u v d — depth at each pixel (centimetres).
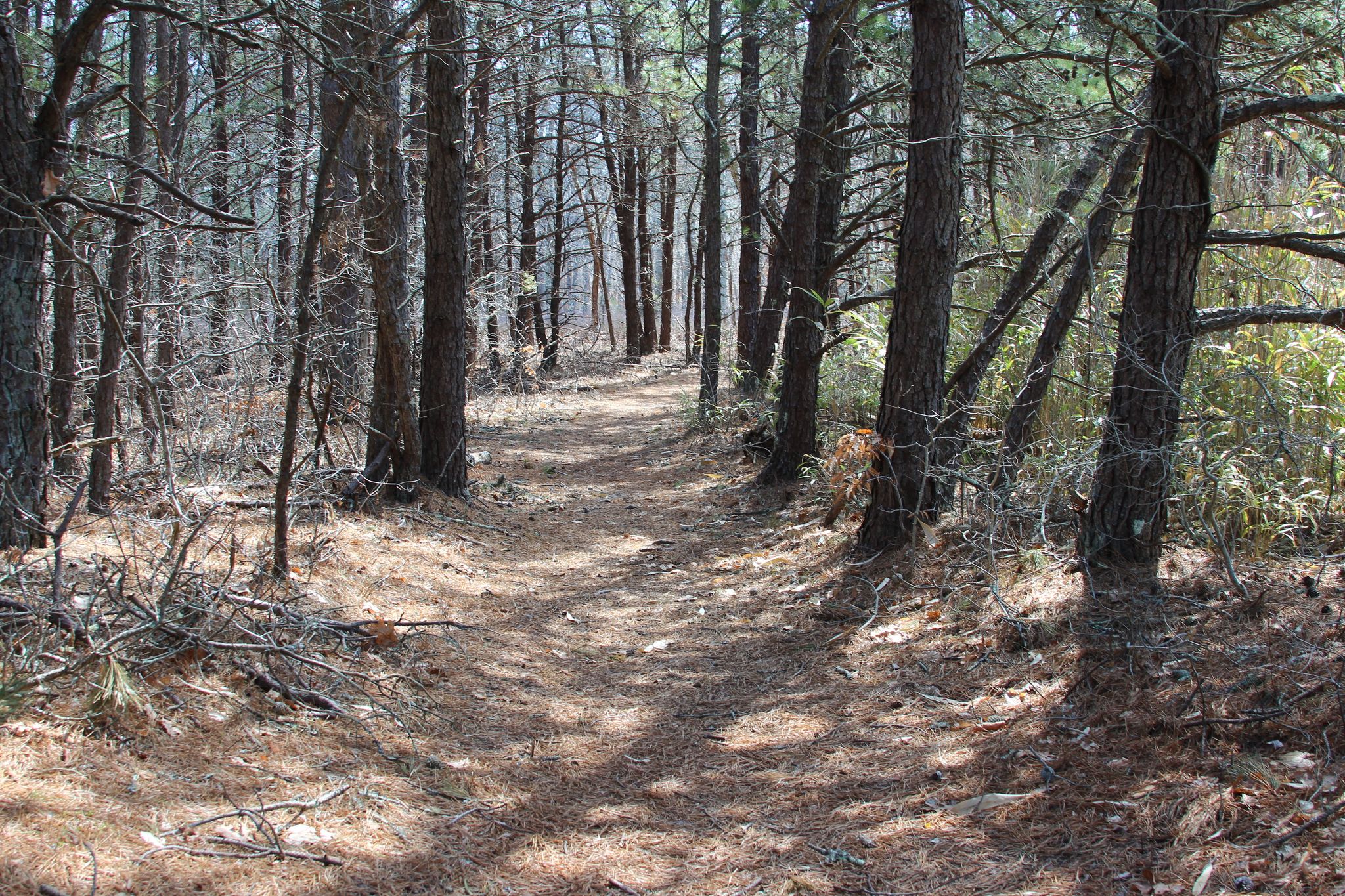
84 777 267
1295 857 245
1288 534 450
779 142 1341
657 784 355
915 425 581
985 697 396
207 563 489
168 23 999
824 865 289
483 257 1998
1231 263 562
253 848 262
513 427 1597
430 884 271
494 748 382
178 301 814
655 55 1343
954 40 560
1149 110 462
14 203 416
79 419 818
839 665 469
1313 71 593
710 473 1092
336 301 985
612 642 545
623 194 2669
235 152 1116
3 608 329
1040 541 507
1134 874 259
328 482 743
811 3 886
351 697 388
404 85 1146
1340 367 506
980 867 278
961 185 581
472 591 617
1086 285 588
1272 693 320
